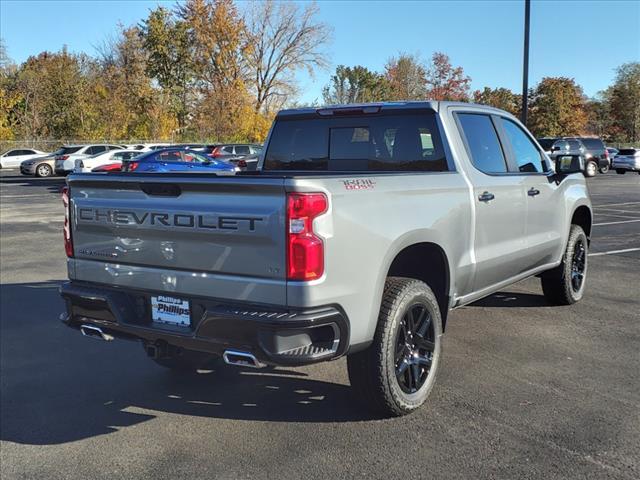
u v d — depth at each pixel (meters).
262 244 3.24
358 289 3.44
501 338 5.59
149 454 3.63
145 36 52.91
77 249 4.05
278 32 51.97
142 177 3.61
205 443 3.75
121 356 5.47
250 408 4.25
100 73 56.06
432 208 4.06
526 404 4.15
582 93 75.00
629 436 3.67
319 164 5.34
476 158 4.88
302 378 4.79
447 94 56.94
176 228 3.50
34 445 3.79
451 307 4.48
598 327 5.91
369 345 3.63
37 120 51.25
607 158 36.56
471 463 3.39
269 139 5.61
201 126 48.84
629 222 14.24
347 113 5.11
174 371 5.02
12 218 15.83
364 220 3.47
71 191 4.05
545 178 5.72
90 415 4.21
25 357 5.45
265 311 3.23
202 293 3.46
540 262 5.84
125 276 3.79
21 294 7.70
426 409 4.09
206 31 50.72
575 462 3.38
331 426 3.91
